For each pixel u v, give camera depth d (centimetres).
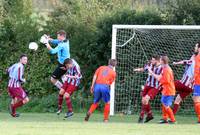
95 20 4897
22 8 5712
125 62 4603
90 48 4716
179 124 3378
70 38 4747
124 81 4591
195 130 2922
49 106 4575
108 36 4719
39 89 4741
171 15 4728
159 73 3584
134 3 6316
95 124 3238
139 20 4712
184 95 3781
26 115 4144
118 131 2770
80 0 5688
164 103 3488
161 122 3500
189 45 4581
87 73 4719
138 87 4581
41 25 4838
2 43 4759
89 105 4612
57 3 6109
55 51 3897
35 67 4741
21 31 4747
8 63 4747
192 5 4697
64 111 4531
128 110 4550
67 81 3825
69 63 3778
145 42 4603
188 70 3744
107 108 3603
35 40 4747
